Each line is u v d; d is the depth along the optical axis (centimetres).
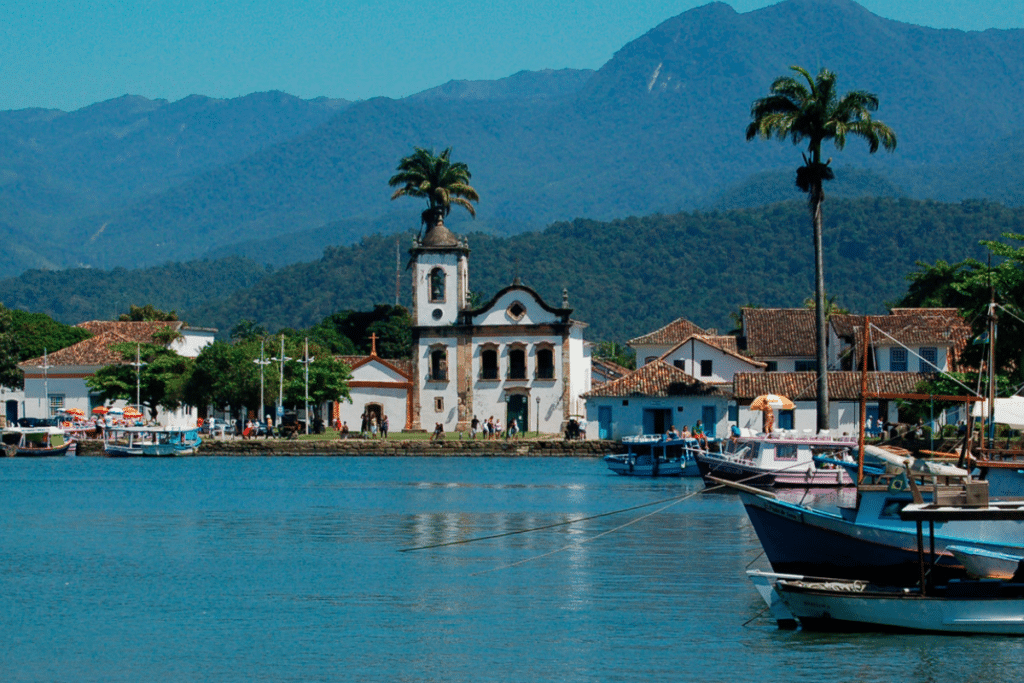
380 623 4072
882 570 4050
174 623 4116
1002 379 8450
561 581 4756
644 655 3600
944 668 3409
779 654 3581
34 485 9231
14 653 3728
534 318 13425
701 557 5291
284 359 13325
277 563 5284
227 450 12544
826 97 9506
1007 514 3675
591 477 9569
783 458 8025
